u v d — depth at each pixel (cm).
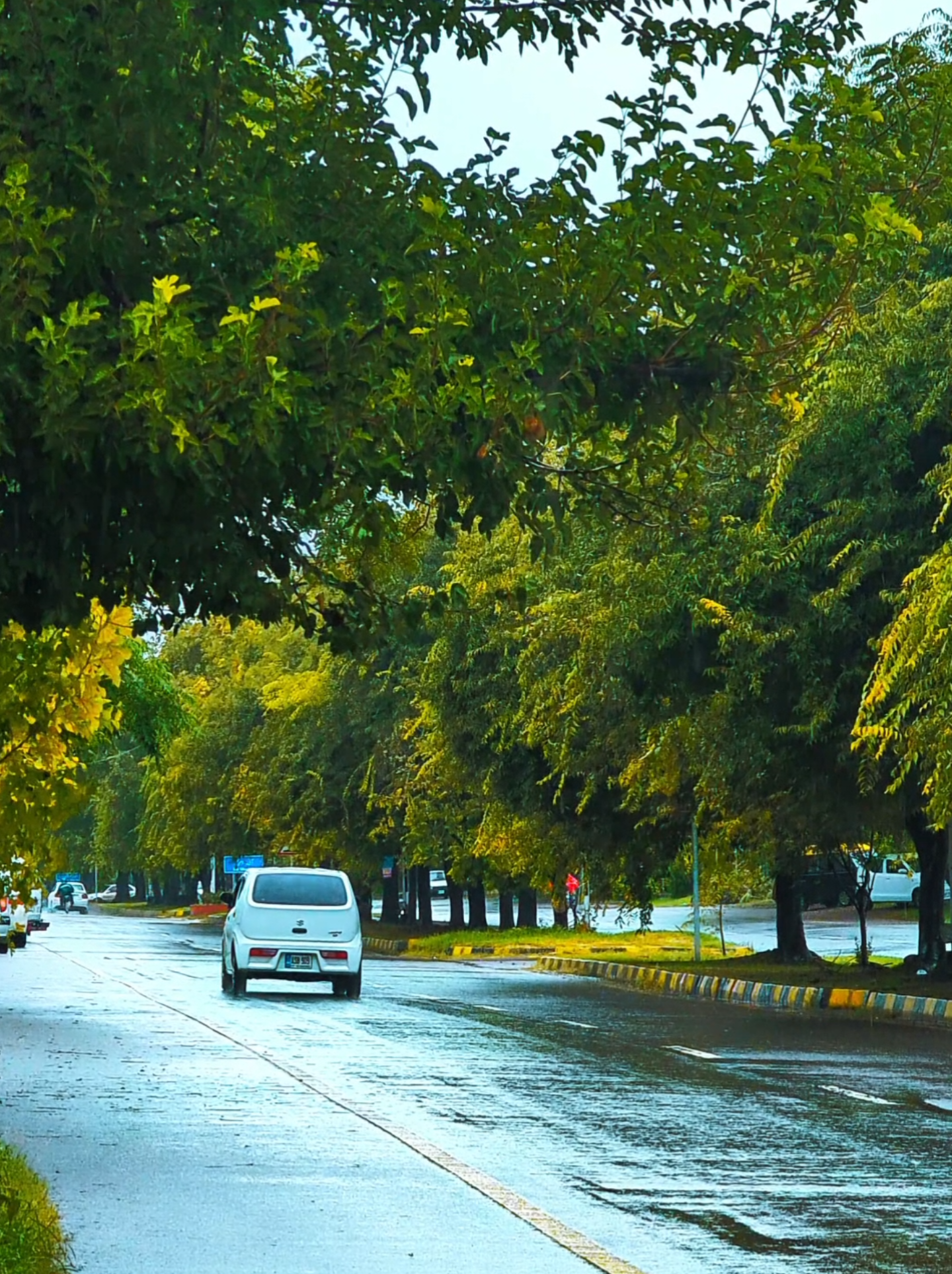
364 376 776
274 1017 2923
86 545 809
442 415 776
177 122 775
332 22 887
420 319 794
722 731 3403
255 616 873
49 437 706
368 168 851
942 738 2520
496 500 840
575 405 850
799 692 3297
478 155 889
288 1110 1750
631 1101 1828
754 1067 2169
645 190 872
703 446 1001
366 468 775
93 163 736
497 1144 1532
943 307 2838
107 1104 1795
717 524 3186
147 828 12638
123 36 755
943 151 985
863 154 898
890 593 2820
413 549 962
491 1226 1170
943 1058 2291
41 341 688
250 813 8794
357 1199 1267
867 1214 1220
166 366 687
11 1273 958
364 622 911
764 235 868
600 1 911
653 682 3456
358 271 828
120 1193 1288
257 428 712
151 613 893
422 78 898
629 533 1611
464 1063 2197
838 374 2834
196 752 10269
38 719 1172
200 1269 1034
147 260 793
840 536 3033
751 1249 1105
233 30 788
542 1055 2309
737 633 3123
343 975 3475
